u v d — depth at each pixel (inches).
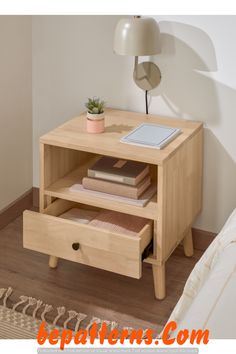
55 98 116.9
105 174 98.7
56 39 112.7
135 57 104.3
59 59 113.8
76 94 114.7
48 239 98.3
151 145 95.3
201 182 109.3
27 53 115.1
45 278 104.4
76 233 95.7
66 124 104.7
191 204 106.0
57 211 104.2
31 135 121.7
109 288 102.3
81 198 98.8
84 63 111.9
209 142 107.1
